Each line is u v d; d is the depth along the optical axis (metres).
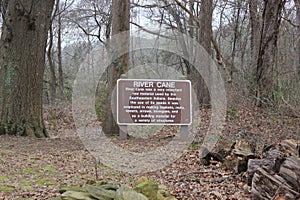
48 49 18.80
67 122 11.29
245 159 4.98
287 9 15.57
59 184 4.46
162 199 3.30
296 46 12.63
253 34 14.84
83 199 2.97
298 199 3.11
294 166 3.34
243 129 7.63
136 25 15.13
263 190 3.49
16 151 6.31
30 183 4.43
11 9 8.10
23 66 8.18
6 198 3.79
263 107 9.87
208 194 4.23
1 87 8.16
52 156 6.11
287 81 9.60
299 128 7.46
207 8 13.69
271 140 7.01
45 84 18.84
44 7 8.33
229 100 10.66
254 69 11.63
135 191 3.10
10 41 8.15
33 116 8.29
